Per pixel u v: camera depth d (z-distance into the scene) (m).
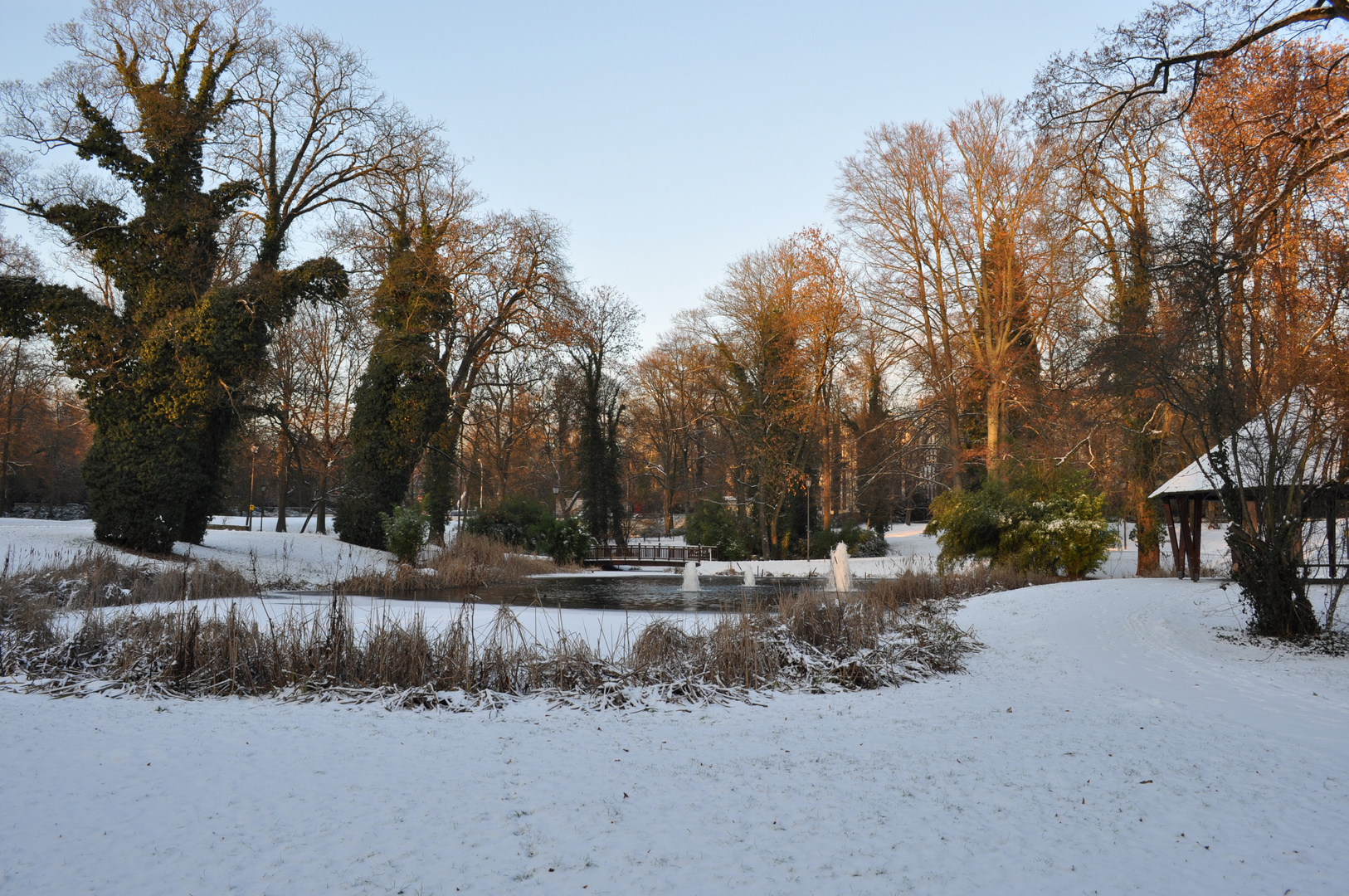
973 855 4.14
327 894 3.54
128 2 24.27
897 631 11.59
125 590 15.09
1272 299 12.23
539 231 32.78
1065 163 16.23
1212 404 12.43
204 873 3.75
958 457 35.44
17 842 4.04
